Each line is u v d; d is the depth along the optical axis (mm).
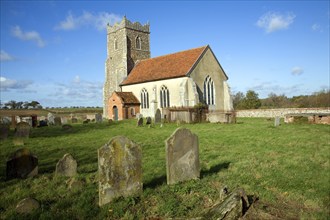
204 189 7078
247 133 17844
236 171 8727
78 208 6078
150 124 27469
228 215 5344
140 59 49750
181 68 36375
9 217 5695
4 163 11148
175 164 7555
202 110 29594
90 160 11234
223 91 39062
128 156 6746
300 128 20328
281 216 5727
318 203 6324
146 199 6594
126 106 39906
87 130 24297
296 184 7398
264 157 10477
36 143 16484
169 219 5516
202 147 13117
